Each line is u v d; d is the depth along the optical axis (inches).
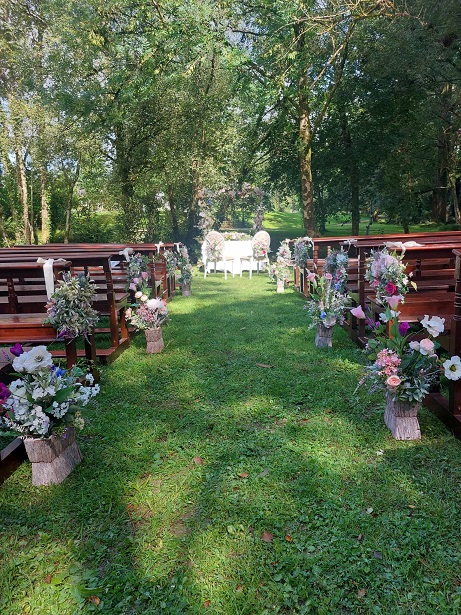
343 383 153.8
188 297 362.6
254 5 510.6
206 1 440.8
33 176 687.7
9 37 589.6
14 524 88.3
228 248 515.5
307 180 551.5
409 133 602.5
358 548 77.4
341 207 760.3
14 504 94.2
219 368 176.9
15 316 161.8
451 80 509.4
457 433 113.4
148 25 530.0
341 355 186.7
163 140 634.8
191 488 96.9
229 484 97.3
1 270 140.6
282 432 120.7
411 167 635.5
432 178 696.4
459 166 679.1
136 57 549.3
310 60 477.1
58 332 139.6
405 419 113.6
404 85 581.6
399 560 74.9
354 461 105.2
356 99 627.5
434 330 107.0
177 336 230.5
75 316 137.0
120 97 549.0
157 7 492.1
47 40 550.9
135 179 641.6
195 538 81.1
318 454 108.7
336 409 134.5
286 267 375.2
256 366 176.9
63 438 103.3
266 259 491.5
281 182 765.9
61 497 95.9
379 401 138.3
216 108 637.9
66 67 551.5
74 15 523.8
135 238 659.4
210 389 154.9
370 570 72.9
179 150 637.9
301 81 502.0
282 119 581.6
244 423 127.8
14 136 592.4
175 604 68.0
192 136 639.1
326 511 87.2
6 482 102.5
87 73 568.1
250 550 78.0
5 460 104.9
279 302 323.6
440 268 211.2
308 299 327.9
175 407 141.6
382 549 76.8
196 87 618.8
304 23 468.4
